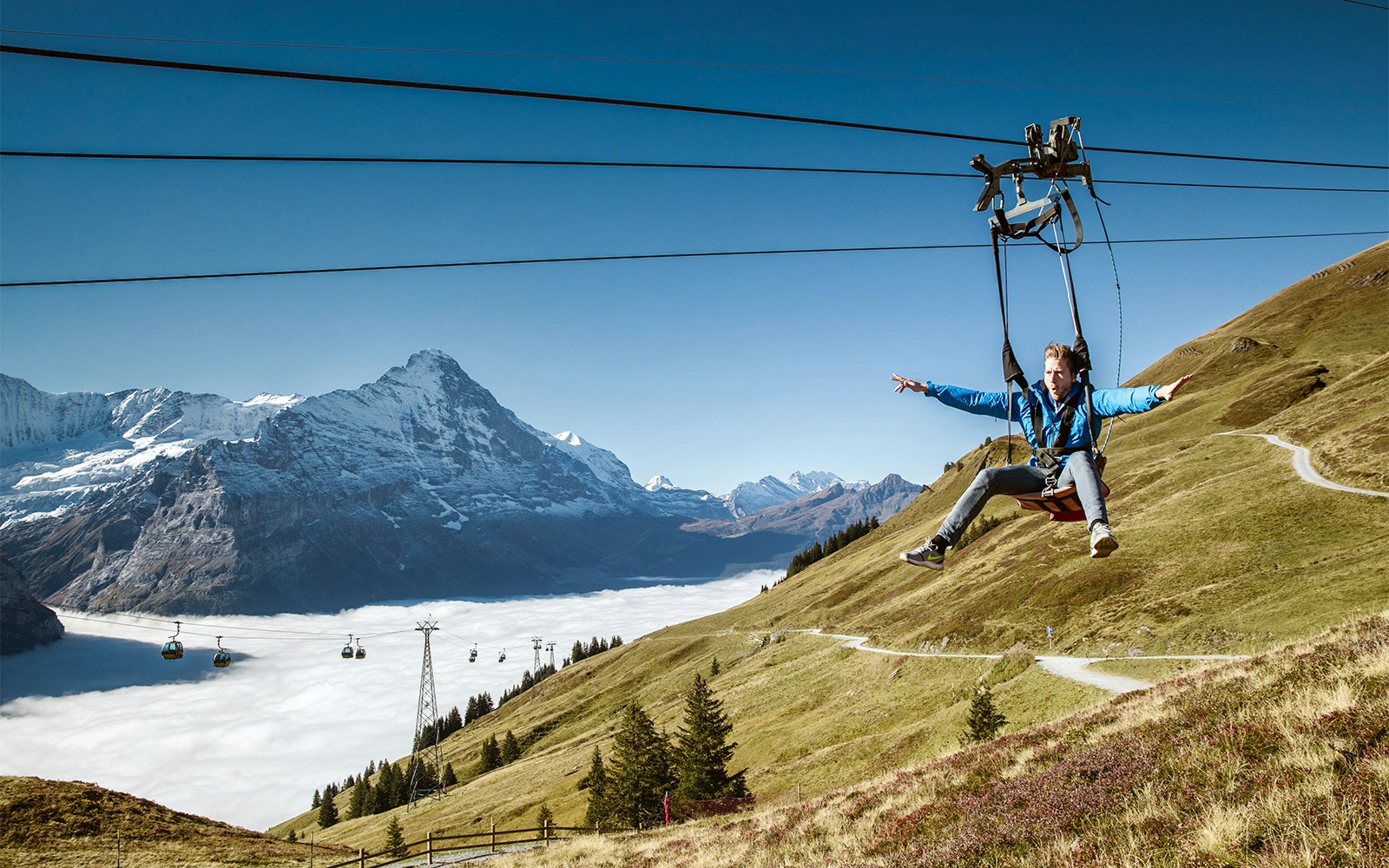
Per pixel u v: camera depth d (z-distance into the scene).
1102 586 78.31
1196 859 7.62
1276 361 174.88
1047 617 79.00
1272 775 8.95
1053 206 7.98
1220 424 143.88
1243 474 93.44
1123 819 9.54
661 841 25.17
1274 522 74.44
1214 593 64.69
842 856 13.59
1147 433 156.25
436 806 135.62
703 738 67.19
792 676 114.50
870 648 109.56
